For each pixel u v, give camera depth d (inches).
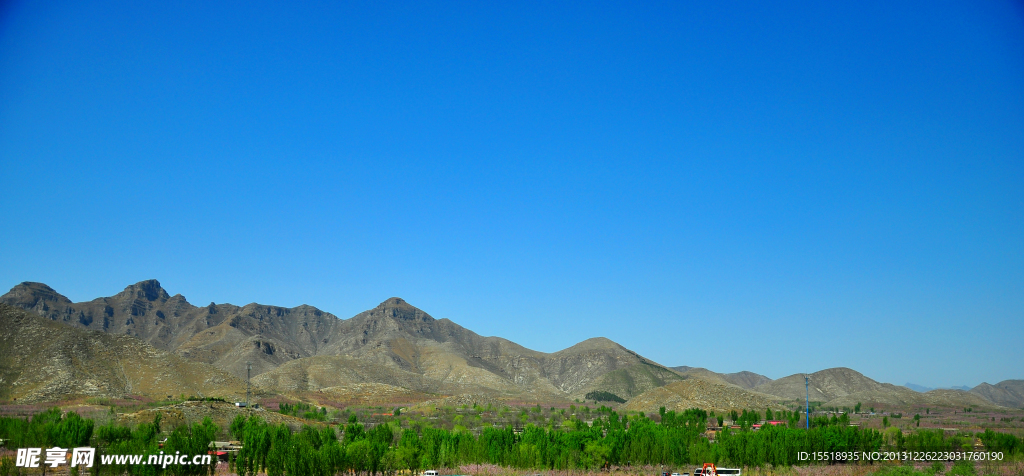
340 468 3211.1
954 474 3575.3
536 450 3865.7
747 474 3764.8
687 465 3969.0
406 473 3641.7
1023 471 3693.4
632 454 3973.9
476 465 3833.7
